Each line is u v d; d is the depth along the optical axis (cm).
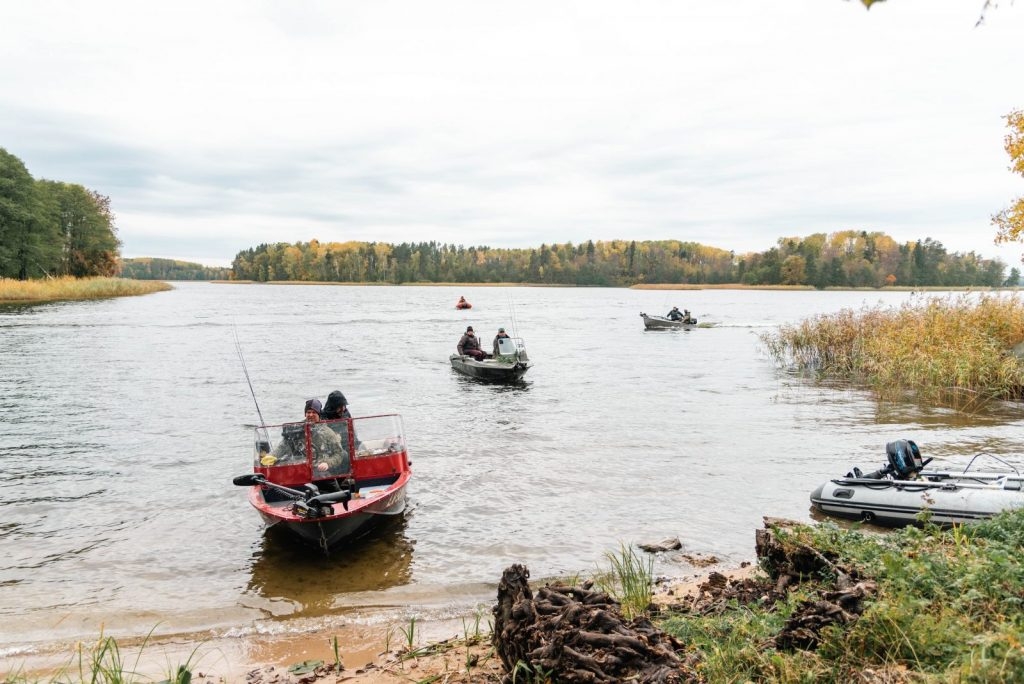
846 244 19638
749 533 980
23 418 1753
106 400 2005
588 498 1132
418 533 988
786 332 3006
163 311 6288
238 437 1554
